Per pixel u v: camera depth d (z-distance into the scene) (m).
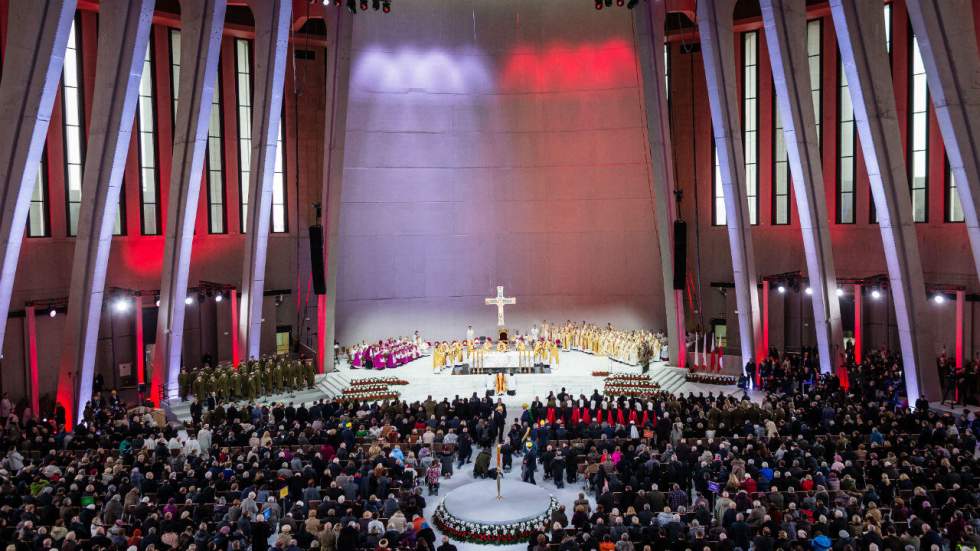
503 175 41.97
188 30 29.98
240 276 40.28
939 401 28.42
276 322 41.81
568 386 32.97
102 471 19.70
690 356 36.62
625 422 25.56
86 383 28.19
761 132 40.28
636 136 41.12
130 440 22.09
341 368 36.62
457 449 23.94
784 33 29.78
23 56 23.19
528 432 24.12
